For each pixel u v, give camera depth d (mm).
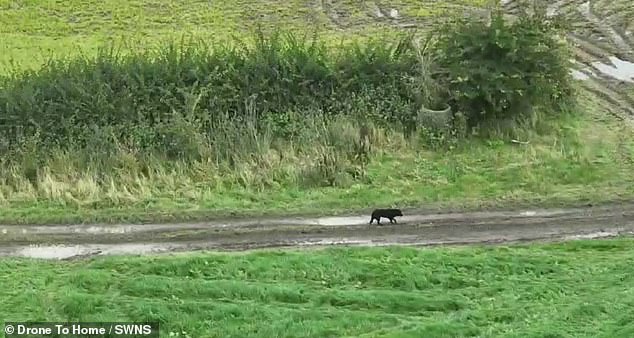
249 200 83250
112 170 87938
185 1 160125
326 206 81438
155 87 94875
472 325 56062
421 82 96750
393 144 92375
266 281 65438
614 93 109188
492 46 97062
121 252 73188
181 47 105688
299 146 91312
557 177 85562
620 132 96375
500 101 95500
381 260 68438
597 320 56344
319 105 96312
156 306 59812
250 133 91500
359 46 113688
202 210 81125
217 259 68625
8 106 91812
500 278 65500
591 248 71125
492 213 79125
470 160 90000
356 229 76500
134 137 90500
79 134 91000
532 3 146000
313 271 66750
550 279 65062
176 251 73062
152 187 85562
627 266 66562
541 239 73688
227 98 95188
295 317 58406
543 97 98375
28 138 90438
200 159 89688
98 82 94188
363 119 94688
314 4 155125
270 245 73812
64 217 80438
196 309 59562
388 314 59344
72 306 60031
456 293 62844
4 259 71500
